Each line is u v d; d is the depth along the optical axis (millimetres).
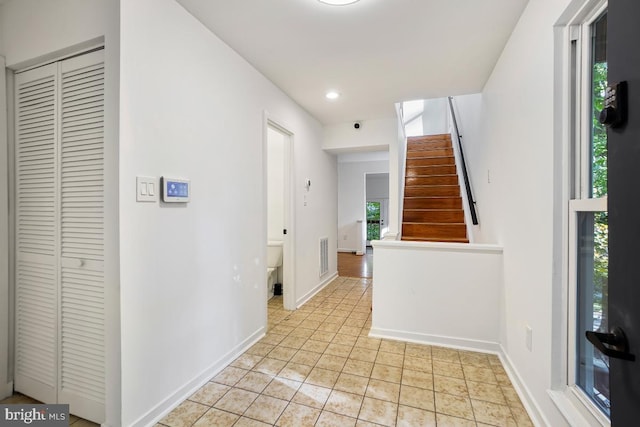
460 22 1904
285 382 1964
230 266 2225
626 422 734
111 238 1432
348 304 3594
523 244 1830
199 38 1896
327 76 2693
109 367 1446
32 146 1731
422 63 2451
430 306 2547
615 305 781
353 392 1857
